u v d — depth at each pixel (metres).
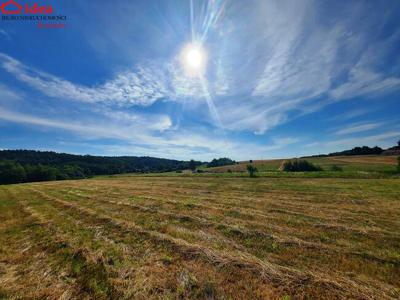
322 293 4.07
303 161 46.50
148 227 8.30
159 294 4.18
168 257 5.68
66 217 10.38
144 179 41.91
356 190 17.12
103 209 11.89
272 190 18.81
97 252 6.05
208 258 5.54
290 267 5.07
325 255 5.69
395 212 10.19
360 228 7.79
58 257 5.85
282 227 8.12
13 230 8.52
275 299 3.96
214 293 4.17
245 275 4.74
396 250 5.90
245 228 7.99
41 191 23.16
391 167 39.50
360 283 4.38
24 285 4.57
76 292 4.30
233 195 16.55
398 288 4.20
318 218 9.34
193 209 11.52
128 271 5.01
